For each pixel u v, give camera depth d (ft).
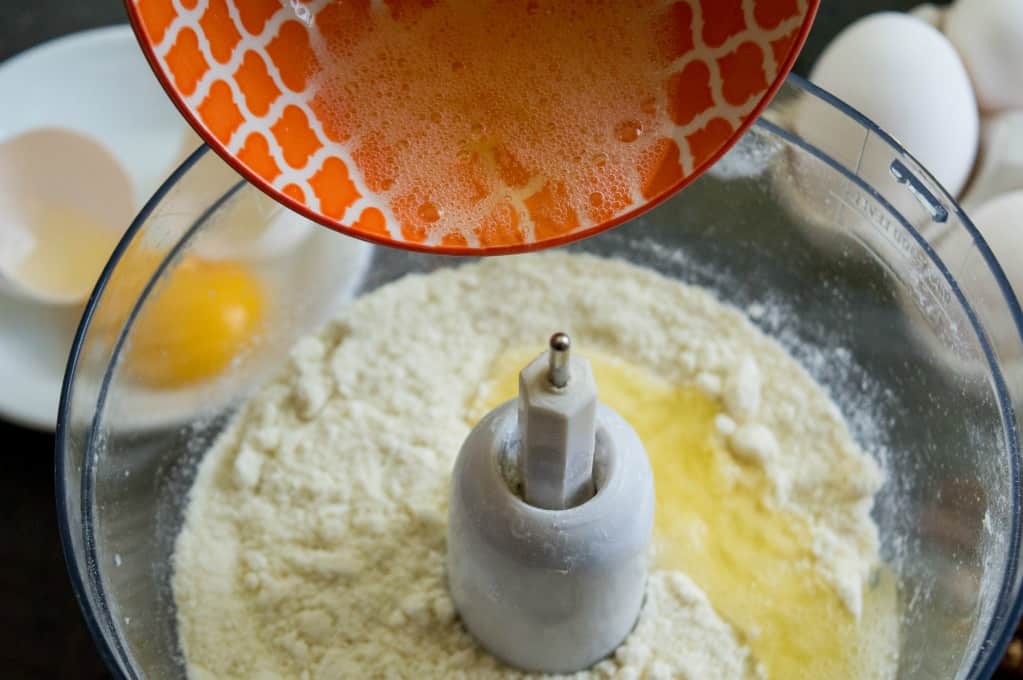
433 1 0.97
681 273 1.36
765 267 1.34
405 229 0.91
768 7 0.89
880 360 1.27
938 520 1.18
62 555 1.29
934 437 1.21
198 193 1.18
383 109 0.94
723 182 1.29
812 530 1.20
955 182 1.36
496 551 1.03
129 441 1.20
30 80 1.50
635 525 1.04
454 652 1.13
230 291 1.28
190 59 0.85
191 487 1.24
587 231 0.91
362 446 1.23
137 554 1.17
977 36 1.38
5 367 1.34
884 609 1.17
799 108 1.19
